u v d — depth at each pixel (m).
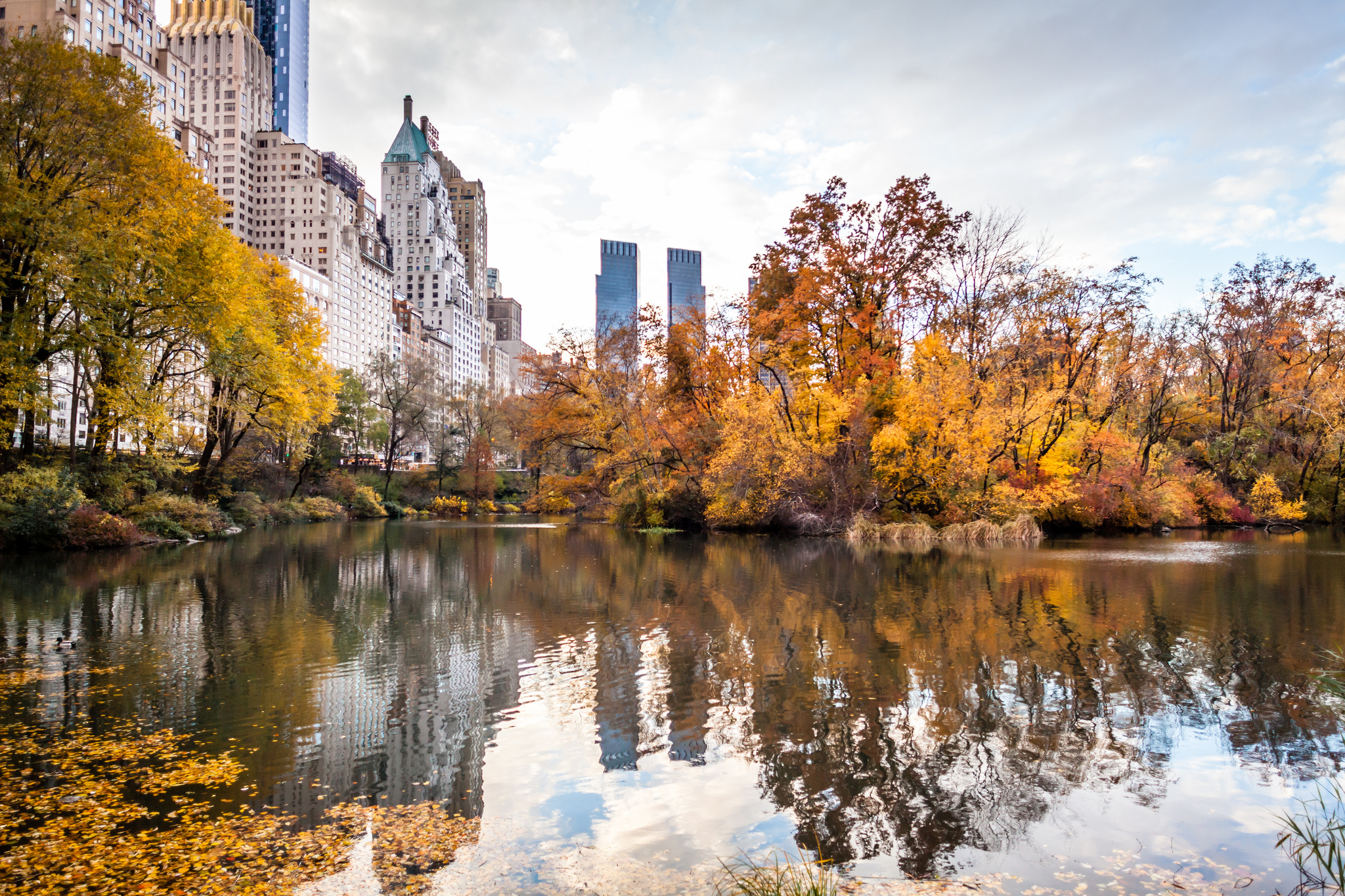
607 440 41.84
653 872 4.43
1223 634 11.03
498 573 19.23
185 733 7.01
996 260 33.22
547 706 7.82
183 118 108.44
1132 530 34.12
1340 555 22.50
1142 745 6.61
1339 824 5.09
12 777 5.91
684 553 24.69
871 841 4.87
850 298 32.78
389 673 9.12
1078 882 4.32
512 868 4.48
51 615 13.06
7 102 20.66
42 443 26.45
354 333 131.50
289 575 18.84
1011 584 16.39
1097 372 36.91
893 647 10.35
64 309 23.56
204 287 25.31
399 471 74.00
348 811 5.32
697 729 7.07
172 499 28.94
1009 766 6.13
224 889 4.21
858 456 31.03
